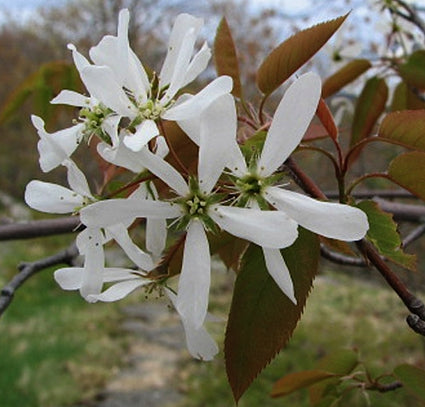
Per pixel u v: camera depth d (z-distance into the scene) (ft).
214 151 0.27
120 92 0.28
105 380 2.12
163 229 0.30
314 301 2.73
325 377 0.51
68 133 0.30
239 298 0.30
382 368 2.02
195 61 0.30
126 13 0.29
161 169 0.28
